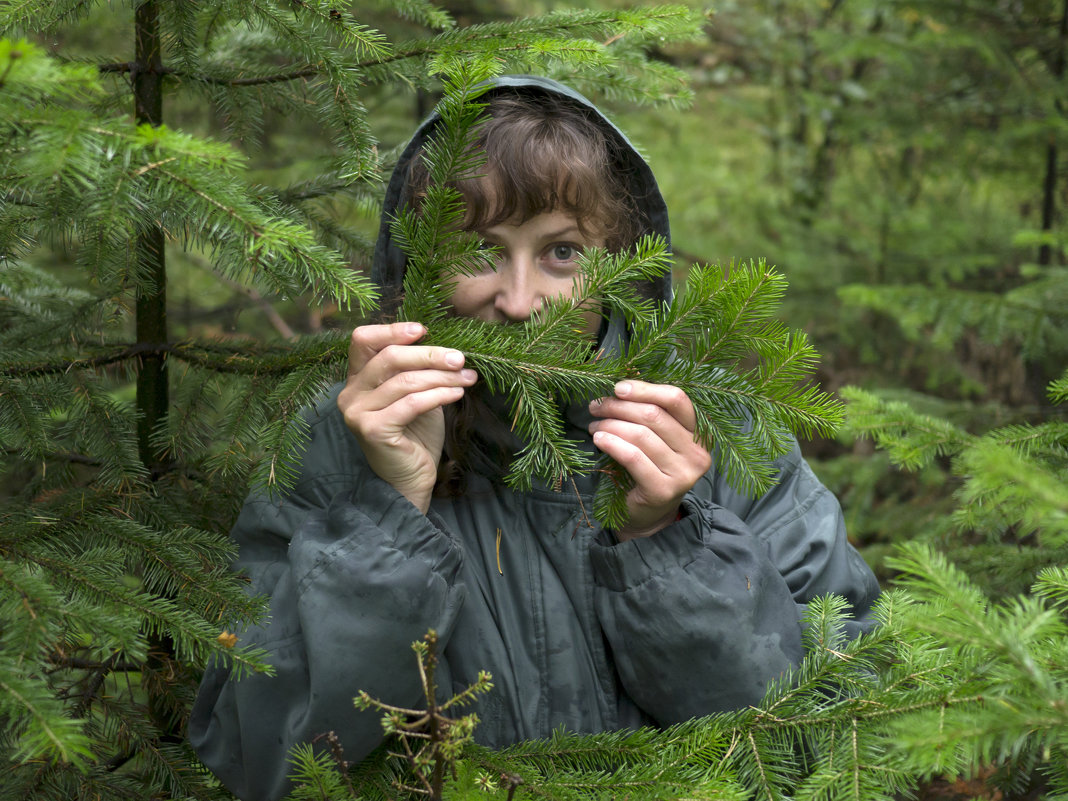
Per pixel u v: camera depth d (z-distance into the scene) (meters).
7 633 0.95
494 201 1.17
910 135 4.14
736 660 1.17
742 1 5.55
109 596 1.09
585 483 1.28
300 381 1.26
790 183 5.39
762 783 1.07
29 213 1.27
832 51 4.47
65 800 1.24
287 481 1.20
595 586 1.24
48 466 1.61
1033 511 0.85
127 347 1.52
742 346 1.13
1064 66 3.93
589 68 1.73
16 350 1.45
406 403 1.11
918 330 4.21
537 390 1.13
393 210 1.38
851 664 1.14
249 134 1.62
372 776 1.18
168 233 1.25
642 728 1.17
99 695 1.41
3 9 1.21
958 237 4.32
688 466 1.14
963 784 1.67
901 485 3.70
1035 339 3.03
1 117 0.85
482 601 1.25
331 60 1.33
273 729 1.17
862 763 1.02
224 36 1.78
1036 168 4.12
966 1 4.02
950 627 0.88
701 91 5.56
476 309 1.23
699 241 4.88
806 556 1.34
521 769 1.12
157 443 1.49
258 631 1.18
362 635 1.12
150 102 1.49
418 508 1.18
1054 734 0.87
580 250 1.23
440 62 1.25
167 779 1.34
